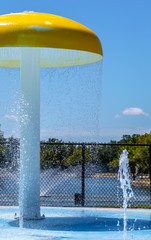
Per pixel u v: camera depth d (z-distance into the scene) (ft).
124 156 20.30
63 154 31.50
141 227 18.35
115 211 23.77
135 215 22.20
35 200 19.76
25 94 19.77
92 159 31.04
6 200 27.71
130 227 18.35
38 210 19.98
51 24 17.51
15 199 28.14
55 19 17.94
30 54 19.84
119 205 26.91
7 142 26.48
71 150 31.30
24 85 19.81
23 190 19.65
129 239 15.65
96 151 30.91
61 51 23.76
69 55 24.20
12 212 22.70
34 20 17.43
